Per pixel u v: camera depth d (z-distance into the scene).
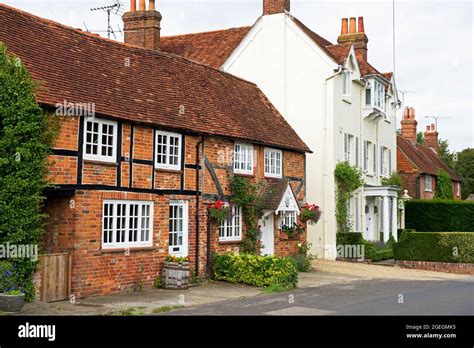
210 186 19.30
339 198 28.08
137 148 16.50
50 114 14.09
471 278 22.73
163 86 19.45
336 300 15.14
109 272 15.49
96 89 16.23
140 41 24.80
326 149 28.02
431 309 13.79
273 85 29.14
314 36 31.36
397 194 33.72
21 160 13.25
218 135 19.52
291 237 23.89
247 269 18.27
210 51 31.56
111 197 15.53
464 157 65.56
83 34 18.23
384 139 35.91
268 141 22.28
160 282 17.14
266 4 29.55
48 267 14.04
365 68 32.06
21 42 15.45
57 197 14.74
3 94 13.03
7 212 13.05
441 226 39.16
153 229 16.97
